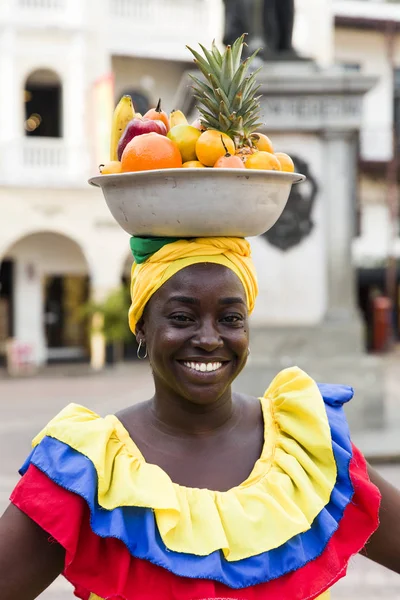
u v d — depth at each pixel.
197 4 21.48
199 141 1.94
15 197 19.95
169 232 1.93
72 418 1.99
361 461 2.10
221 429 2.05
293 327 7.73
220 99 2.02
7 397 14.85
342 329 7.75
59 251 21.41
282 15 7.92
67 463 1.86
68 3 20.30
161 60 21.81
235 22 7.97
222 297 1.93
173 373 1.94
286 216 7.67
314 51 22.75
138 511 1.85
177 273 1.95
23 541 1.84
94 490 1.82
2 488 7.73
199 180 1.84
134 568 1.82
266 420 2.10
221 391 1.95
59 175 20.20
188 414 2.02
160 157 1.90
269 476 1.98
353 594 5.26
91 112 20.33
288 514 1.89
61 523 1.79
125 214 1.95
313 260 7.74
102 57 20.67
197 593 1.78
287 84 7.45
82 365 20.72
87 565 1.84
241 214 1.90
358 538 2.00
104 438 1.90
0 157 19.98
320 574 1.90
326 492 1.97
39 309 21.31
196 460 1.99
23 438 10.48
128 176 1.87
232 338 1.95
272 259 7.72
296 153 7.65
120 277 20.88
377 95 24.03
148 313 2.00
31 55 20.06
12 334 21.16
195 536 1.83
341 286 7.75
